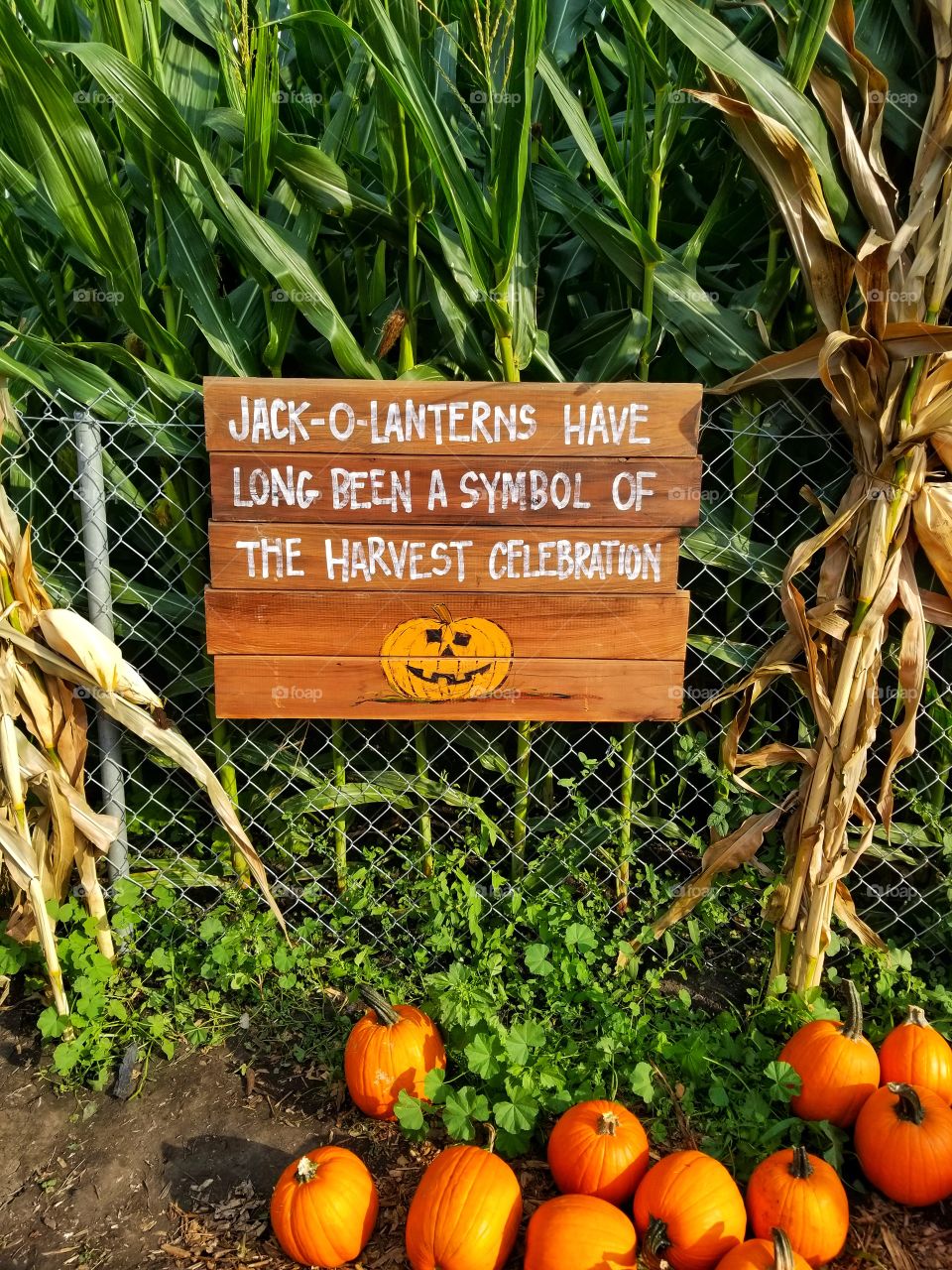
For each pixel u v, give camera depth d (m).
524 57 2.06
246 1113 2.37
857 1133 2.16
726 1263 1.77
